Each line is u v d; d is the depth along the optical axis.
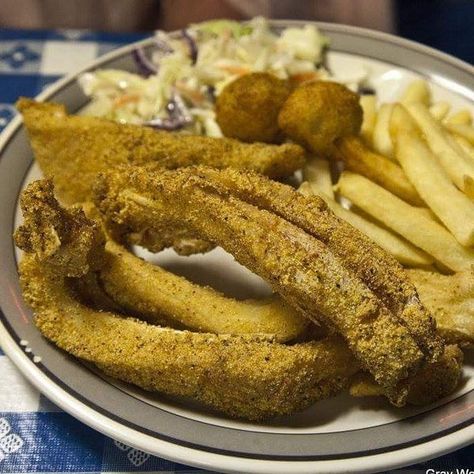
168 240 0.27
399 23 0.47
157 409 0.23
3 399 0.25
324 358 0.23
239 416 0.23
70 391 0.23
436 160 0.29
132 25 0.51
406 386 0.22
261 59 0.37
